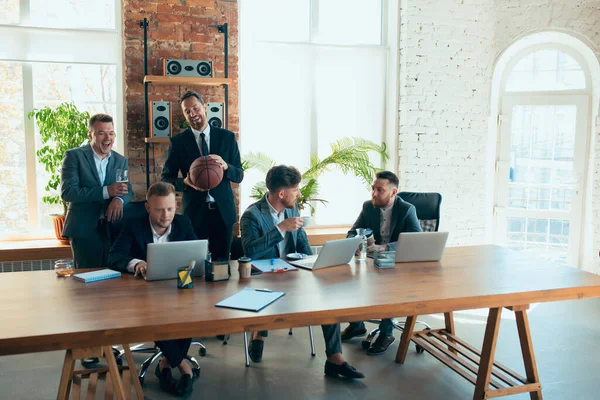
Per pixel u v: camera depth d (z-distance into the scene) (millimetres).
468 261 3115
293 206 3225
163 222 2764
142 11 4691
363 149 5387
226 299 2270
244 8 5285
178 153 4020
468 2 5504
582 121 5566
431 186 5594
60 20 4879
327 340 3178
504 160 5875
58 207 5020
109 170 3768
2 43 4699
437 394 2979
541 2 5430
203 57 4855
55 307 2176
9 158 4887
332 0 5605
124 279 2650
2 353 1818
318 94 5566
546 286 2539
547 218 5797
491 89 5688
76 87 4973
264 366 3361
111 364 2207
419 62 5441
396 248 3016
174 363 2809
